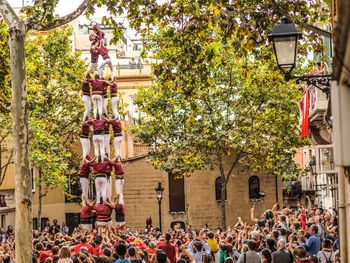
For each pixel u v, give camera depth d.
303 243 19.78
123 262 14.36
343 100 3.98
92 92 35.06
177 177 47.47
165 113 45.59
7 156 46.66
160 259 14.52
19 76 14.88
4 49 19.89
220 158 46.03
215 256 20.12
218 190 53.41
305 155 66.38
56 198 55.84
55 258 16.83
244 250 15.89
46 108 46.97
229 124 44.62
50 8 15.04
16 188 14.85
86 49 74.31
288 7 15.85
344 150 4.00
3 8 14.84
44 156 42.22
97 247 19.92
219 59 19.58
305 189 63.22
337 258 13.70
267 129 44.88
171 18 17.16
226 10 15.66
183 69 17.97
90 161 34.41
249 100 44.41
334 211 35.44
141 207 53.56
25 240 14.74
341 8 3.73
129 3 16.94
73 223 56.00
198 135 44.62
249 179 53.44
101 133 34.44
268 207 53.09
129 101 68.81
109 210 33.66
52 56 47.34
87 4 15.56
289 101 44.19
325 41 24.06
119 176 34.66
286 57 12.89
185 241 25.19
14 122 14.88
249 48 15.80
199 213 53.38
